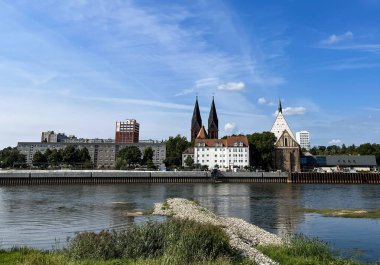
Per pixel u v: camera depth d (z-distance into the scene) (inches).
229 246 1069.8
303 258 1101.1
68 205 3034.0
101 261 860.0
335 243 1584.6
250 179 7372.1
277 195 4313.5
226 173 7337.6
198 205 2935.5
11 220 2169.0
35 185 6205.7
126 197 3880.4
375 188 5772.6
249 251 1132.5
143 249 968.3
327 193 4660.4
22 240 1567.4
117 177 6825.8
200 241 978.1
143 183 6855.3
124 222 2100.1
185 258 866.1
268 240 1499.8
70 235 1685.5
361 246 1521.9
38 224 2021.4
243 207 3053.6
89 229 1857.8
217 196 4146.2
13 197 3772.1
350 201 3595.0
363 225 2102.6
